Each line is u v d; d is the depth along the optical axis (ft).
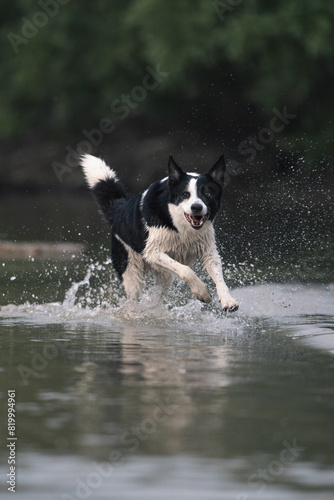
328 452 17.51
